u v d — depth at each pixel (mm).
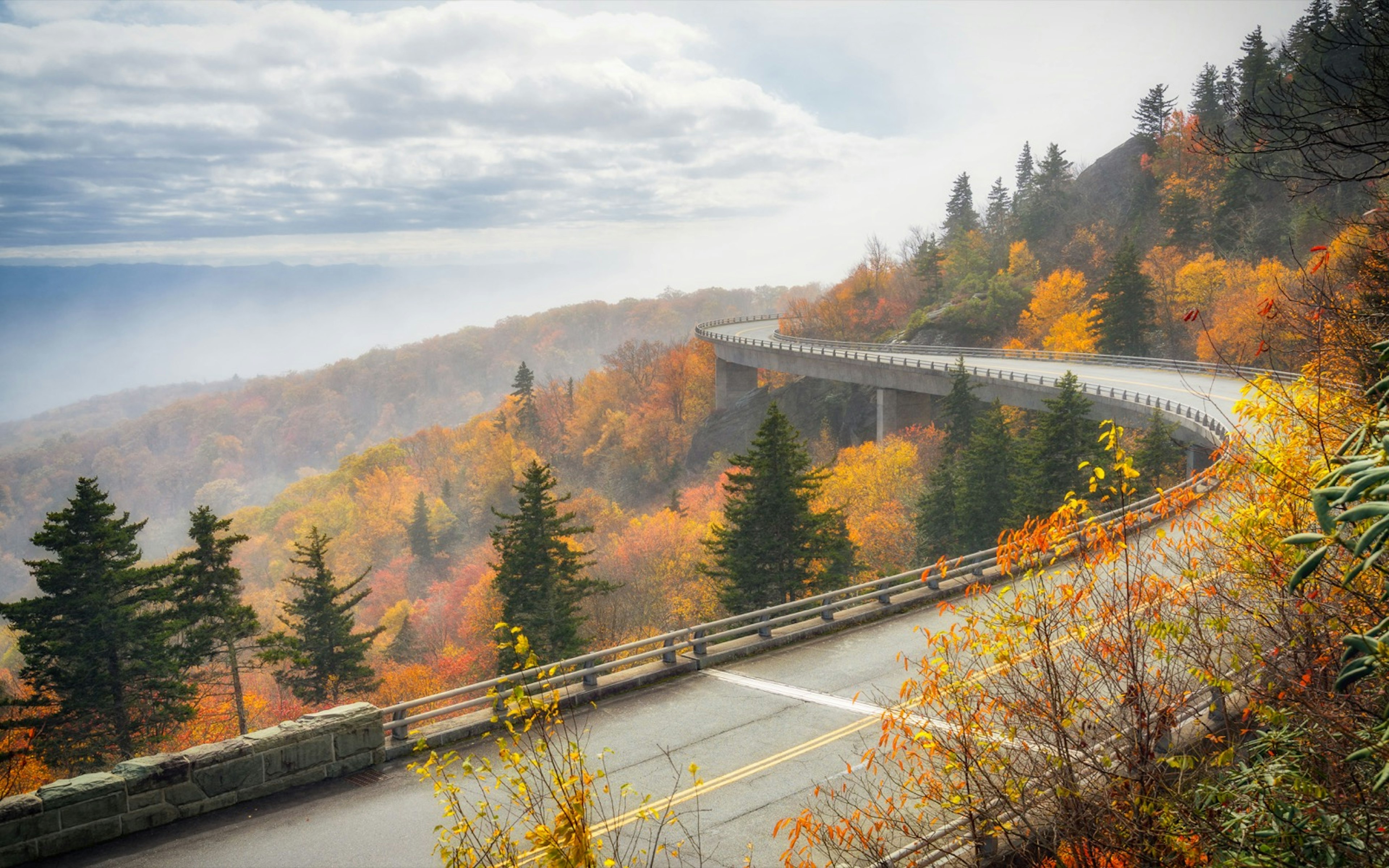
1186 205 100688
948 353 89062
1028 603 9289
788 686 16484
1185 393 51875
